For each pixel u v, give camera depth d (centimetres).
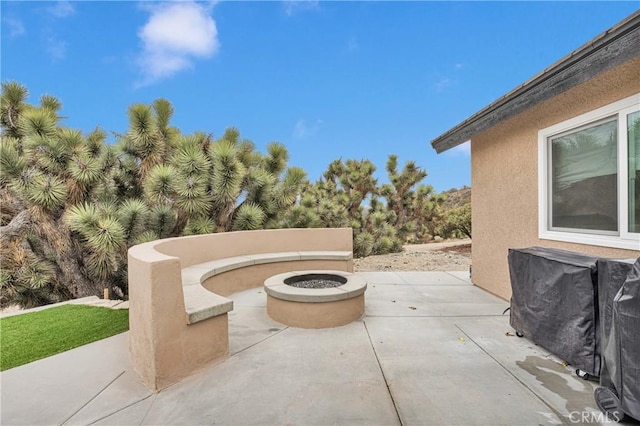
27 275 750
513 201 491
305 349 332
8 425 215
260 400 242
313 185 1568
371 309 468
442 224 1577
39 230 734
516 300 357
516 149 483
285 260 664
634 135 313
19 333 394
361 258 1106
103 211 719
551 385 258
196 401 241
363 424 213
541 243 433
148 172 818
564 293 286
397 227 1465
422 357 311
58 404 238
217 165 805
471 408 229
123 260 768
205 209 812
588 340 264
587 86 359
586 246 361
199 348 286
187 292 343
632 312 204
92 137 802
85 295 769
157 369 254
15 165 670
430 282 643
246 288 605
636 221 312
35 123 754
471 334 368
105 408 233
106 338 372
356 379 271
